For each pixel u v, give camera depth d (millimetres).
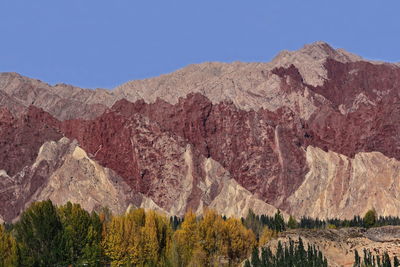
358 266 192500
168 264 193375
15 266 179625
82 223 192250
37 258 183500
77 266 187875
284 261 188750
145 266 193625
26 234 186375
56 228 189000
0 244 181250
